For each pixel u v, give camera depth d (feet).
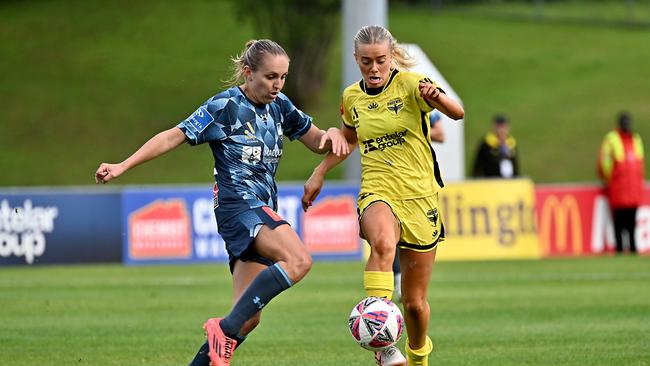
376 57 76.38
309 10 366.22
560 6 533.55
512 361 90.33
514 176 212.02
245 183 74.18
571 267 181.37
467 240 202.08
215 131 73.67
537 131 361.51
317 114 372.17
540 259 199.62
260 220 72.69
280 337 105.70
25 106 398.62
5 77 425.28
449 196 202.39
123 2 508.12
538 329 109.50
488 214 203.10
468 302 134.10
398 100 77.25
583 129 360.28
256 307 70.38
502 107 384.88
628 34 471.21
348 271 176.96
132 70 430.20
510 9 524.52
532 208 204.33
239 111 74.23
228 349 70.38
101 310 128.16
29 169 348.79
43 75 427.74
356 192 199.31
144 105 398.83
